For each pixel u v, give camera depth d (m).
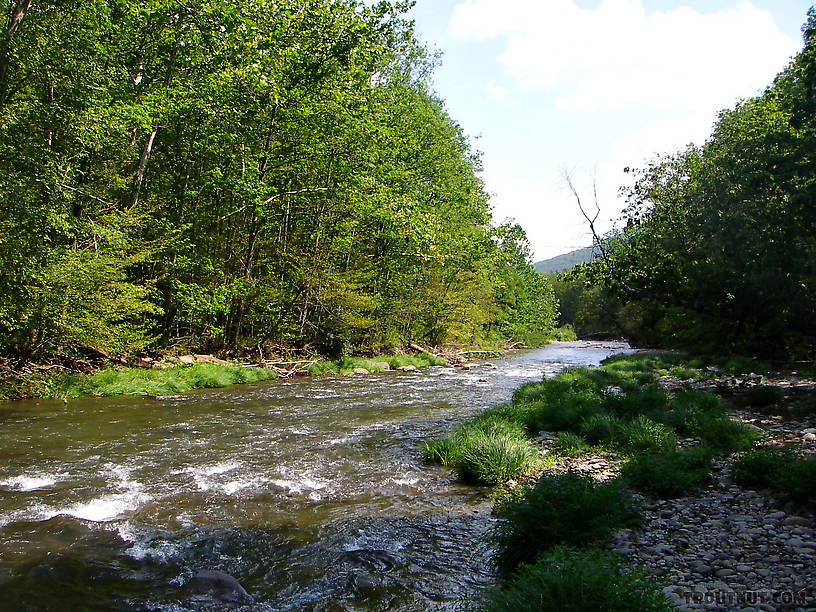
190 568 5.27
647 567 4.88
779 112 16.64
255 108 19.59
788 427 10.79
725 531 5.73
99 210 16.23
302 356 25.70
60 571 5.05
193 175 21.77
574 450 9.72
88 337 14.77
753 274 13.48
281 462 9.11
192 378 17.36
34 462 8.51
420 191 30.56
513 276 57.25
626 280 16.88
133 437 10.36
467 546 5.93
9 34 11.94
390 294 32.16
